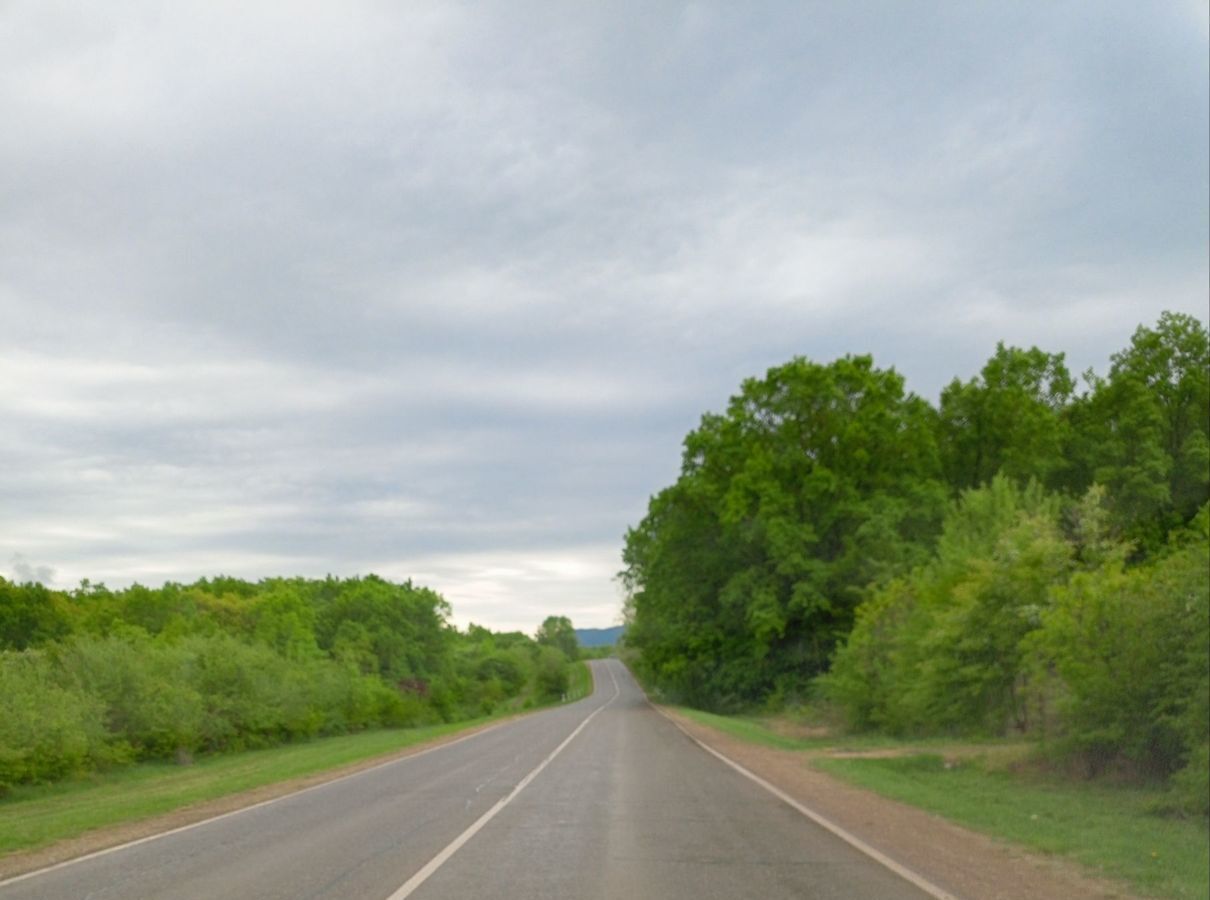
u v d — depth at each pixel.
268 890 9.78
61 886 10.41
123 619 61.34
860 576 55.94
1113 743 19.12
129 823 16.48
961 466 65.56
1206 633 17.12
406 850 12.09
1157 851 12.32
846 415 60.44
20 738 26.98
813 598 55.81
